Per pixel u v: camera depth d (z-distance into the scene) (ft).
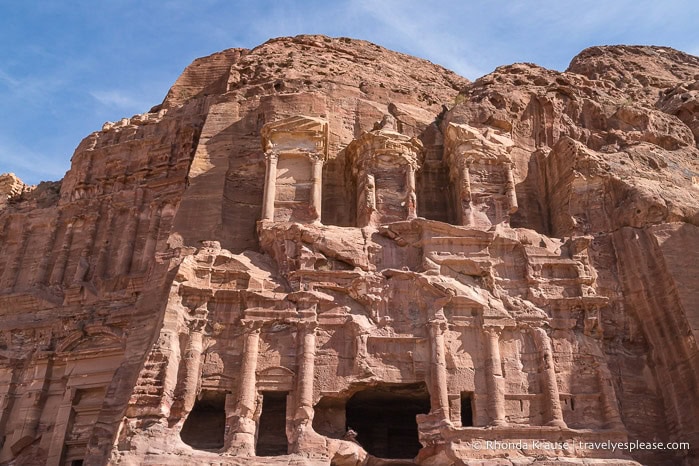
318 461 67.82
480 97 109.91
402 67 144.87
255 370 74.02
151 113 133.90
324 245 82.58
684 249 81.92
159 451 66.74
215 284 79.36
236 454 68.39
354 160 96.48
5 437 95.86
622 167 94.17
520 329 78.43
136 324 82.33
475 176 92.73
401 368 75.10
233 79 126.62
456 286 79.51
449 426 70.13
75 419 94.99
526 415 73.46
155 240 108.58
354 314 78.18
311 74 123.24
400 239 84.58
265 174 92.58
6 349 102.94
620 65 164.25
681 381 75.61
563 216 91.91
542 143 106.32
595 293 81.66
